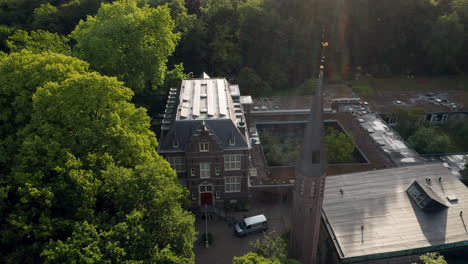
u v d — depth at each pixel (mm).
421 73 121000
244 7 107375
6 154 44406
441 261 38125
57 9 112750
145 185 39906
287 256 47562
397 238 45312
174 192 41781
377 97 100438
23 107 49688
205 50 109062
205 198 61344
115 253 33312
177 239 39719
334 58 115312
